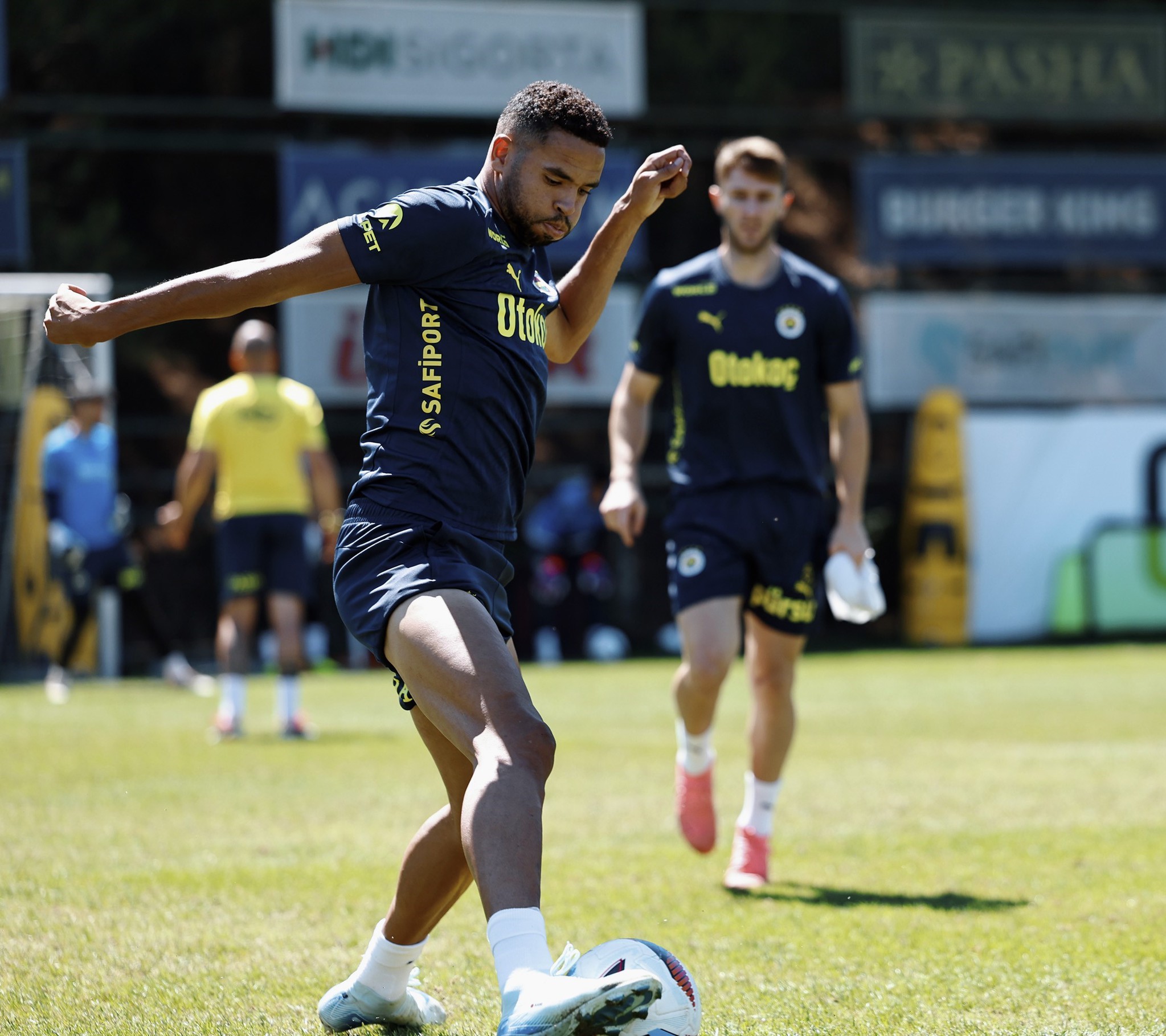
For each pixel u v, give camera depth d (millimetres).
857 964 12500
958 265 63375
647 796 22234
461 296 9883
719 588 16641
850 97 63812
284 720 30344
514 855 8523
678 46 73250
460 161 57250
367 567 9742
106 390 47438
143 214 68438
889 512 65188
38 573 47625
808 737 29844
